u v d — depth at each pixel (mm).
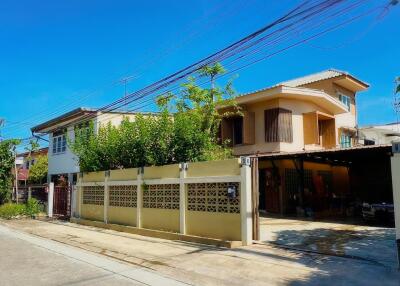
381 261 8594
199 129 15914
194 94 17812
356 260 8750
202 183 12242
